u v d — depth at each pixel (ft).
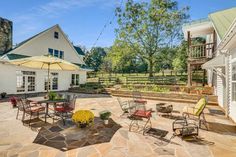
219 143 16.97
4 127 21.58
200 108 22.16
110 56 93.66
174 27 83.15
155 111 31.81
